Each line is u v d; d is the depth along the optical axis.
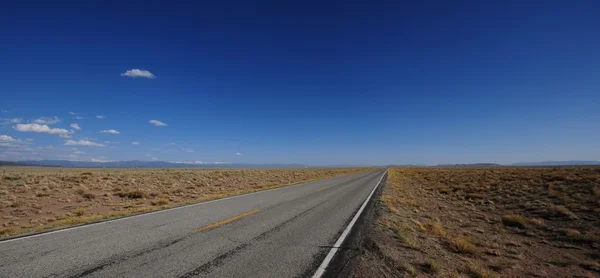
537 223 11.77
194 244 6.37
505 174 35.03
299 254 5.99
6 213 11.07
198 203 13.02
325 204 13.83
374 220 10.23
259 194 17.41
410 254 6.64
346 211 11.97
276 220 9.44
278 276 4.80
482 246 8.51
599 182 19.38
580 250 8.61
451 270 5.97
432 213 14.10
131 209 11.28
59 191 16.62
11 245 6.02
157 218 9.23
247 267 5.13
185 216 9.64
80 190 16.94
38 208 12.27
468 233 10.12
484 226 11.67
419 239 8.28
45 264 4.93
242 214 10.27
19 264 4.91
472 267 6.07
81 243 6.23
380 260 5.96
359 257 5.98
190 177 30.45
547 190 19.31
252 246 6.41
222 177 33.25
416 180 40.03
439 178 39.19
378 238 7.70
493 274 5.91
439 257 6.76
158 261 5.23
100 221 8.67
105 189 18.44
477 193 21.23
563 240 9.65
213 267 5.05
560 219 12.45
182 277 4.57
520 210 14.83
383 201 15.70
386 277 5.12
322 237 7.46
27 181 19.91
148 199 15.57
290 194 17.77
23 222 9.64
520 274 6.45
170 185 22.84
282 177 39.88
